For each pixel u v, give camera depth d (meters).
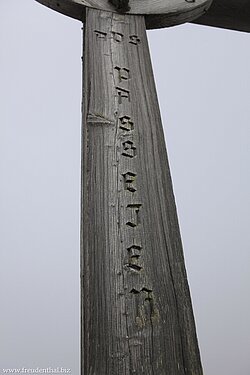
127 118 1.44
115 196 1.23
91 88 1.51
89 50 1.64
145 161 1.34
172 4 1.96
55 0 1.83
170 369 0.94
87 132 1.38
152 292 1.06
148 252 1.13
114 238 1.15
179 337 0.99
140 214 1.21
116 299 1.04
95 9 1.81
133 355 0.95
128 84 1.56
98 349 0.95
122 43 1.72
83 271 1.11
